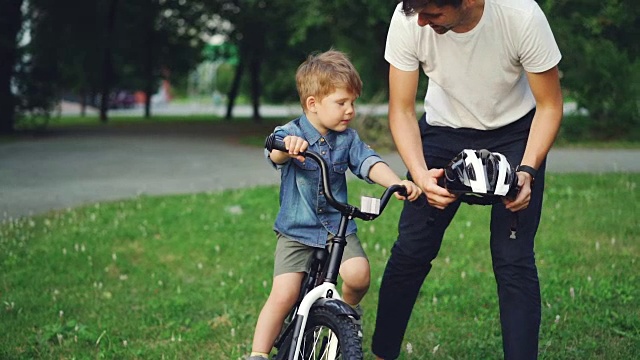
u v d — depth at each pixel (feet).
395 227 24.95
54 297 18.80
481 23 11.15
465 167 10.55
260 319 11.55
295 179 11.76
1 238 23.99
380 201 10.72
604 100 57.41
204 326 16.72
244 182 36.68
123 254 22.76
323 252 11.59
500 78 11.58
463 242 23.08
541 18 11.12
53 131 71.00
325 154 11.70
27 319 17.34
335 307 10.43
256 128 77.92
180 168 42.70
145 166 43.65
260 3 75.87
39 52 70.18
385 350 13.41
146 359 15.20
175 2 87.45
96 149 53.52
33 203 30.86
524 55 11.21
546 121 11.53
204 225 25.89
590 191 30.30
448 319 16.89
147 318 17.46
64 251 22.49
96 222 26.48
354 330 10.28
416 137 12.31
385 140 51.11
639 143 55.01
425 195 12.05
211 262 22.03
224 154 50.52
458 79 11.75
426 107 12.78
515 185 10.71
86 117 103.91
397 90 12.30
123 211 28.19
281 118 101.14
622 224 24.71
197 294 19.08
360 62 63.77
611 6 46.52
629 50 48.75
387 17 49.52
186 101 203.10
